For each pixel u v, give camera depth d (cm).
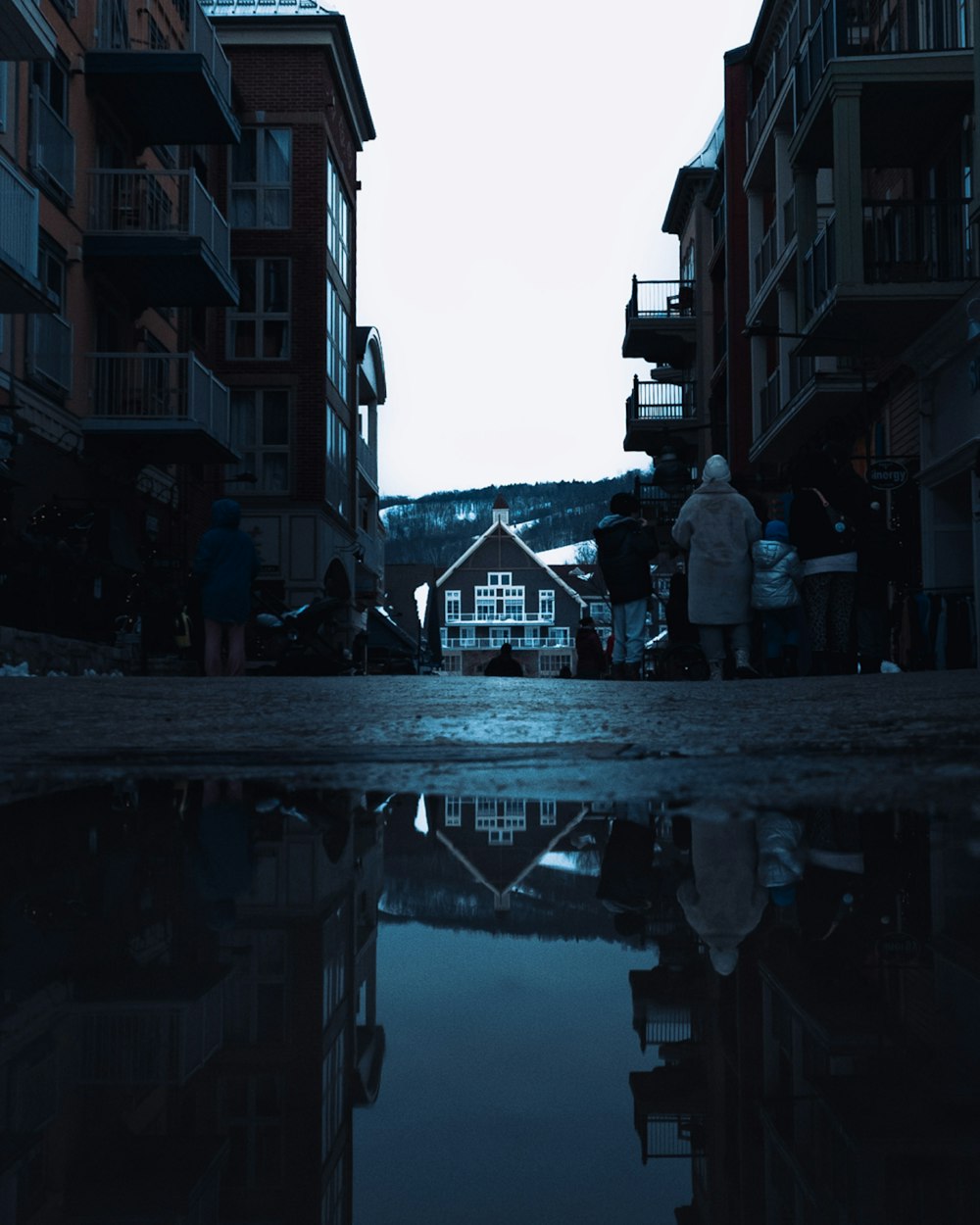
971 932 71
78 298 2058
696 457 4141
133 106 2216
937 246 1805
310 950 71
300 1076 46
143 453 2250
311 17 3173
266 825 147
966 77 1781
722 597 1056
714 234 3794
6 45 1555
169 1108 43
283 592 3131
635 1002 57
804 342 2012
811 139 1995
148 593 1955
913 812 142
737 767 228
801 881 94
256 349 3170
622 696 572
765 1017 53
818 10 2197
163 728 397
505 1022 54
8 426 1589
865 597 1024
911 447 2025
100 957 69
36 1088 46
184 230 2120
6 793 194
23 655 1249
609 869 104
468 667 8569
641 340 4091
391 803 174
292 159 3203
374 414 4834
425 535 19488
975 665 1664
